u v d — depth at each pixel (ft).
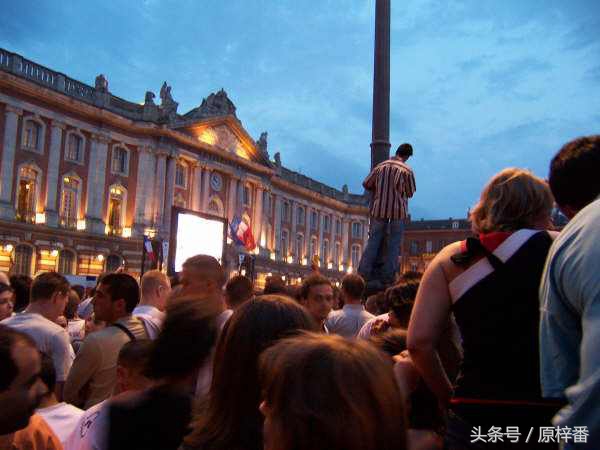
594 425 4.56
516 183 7.92
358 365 3.73
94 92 116.47
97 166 116.26
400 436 3.76
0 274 15.92
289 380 3.76
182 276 12.81
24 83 101.35
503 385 7.03
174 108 129.49
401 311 11.10
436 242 230.68
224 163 145.18
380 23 29.55
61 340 13.62
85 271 112.78
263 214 162.61
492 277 7.33
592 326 4.73
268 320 6.36
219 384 6.34
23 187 104.94
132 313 14.55
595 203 5.34
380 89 29.07
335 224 207.72
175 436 6.95
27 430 8.79
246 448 5.98
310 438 3.59
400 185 25.25
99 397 12.14
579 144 6.65
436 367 7.77
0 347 5.91
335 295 27.04
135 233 120.98
